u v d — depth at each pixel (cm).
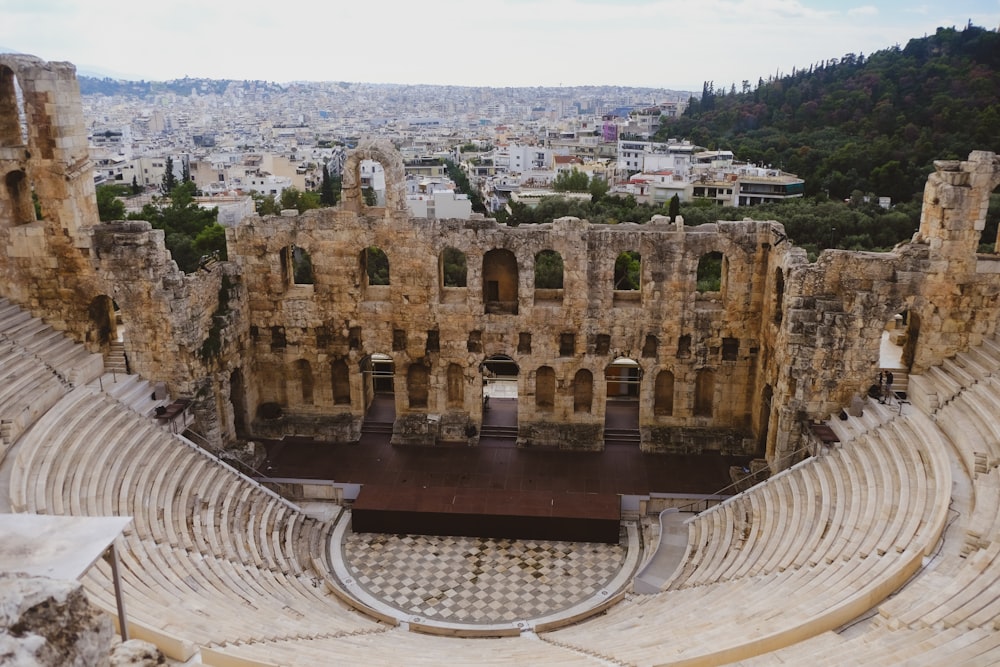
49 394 4319
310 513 5047
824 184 13650
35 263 4959
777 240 5047
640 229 5291
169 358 4984
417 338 5584
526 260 5338
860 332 4672
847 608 2881
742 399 5578
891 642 2584
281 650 2888
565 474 5309
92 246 4866
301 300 5631
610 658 2983
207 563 3856
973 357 4669
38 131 4731
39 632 1405
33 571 1686
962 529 3347
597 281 5356
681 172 18975
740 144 19650
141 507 3919
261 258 5559
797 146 16875
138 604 2875
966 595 2769
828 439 4503
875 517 3634
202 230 10156
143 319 4931
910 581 3067
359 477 5284
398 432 5694
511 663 3006
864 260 4638
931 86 15725
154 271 4856
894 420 4250
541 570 4538
